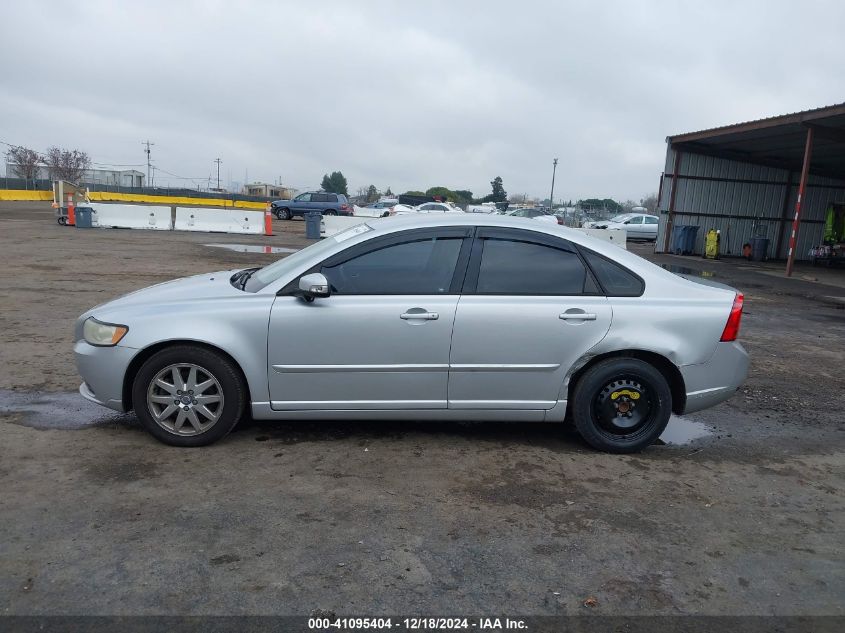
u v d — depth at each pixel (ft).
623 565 10.64
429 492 12.92
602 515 12.28
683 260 75.77
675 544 11.35
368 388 14.53
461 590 9.79
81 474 13.04
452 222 15.14
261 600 9.34
